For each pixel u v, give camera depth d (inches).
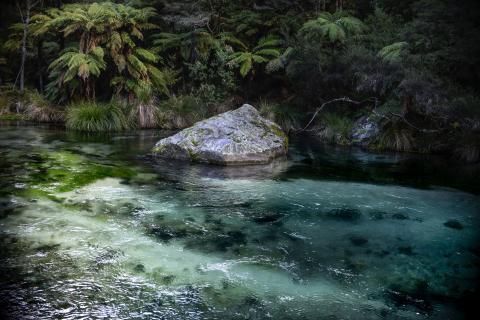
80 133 564.7
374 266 198.8
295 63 618.5
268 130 453.7
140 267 187.5
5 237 210.8
